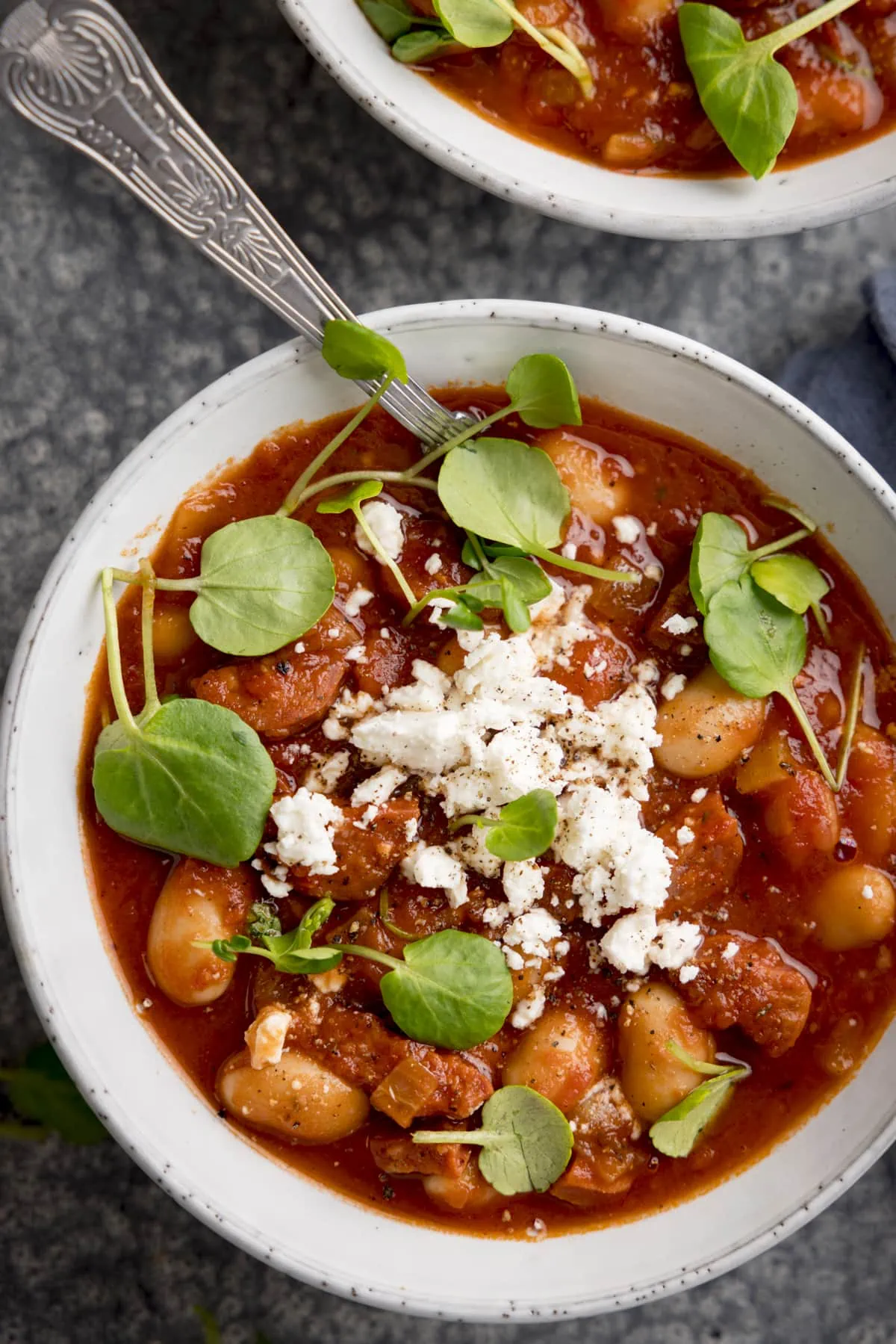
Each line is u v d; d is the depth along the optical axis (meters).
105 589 0.39
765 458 0.41
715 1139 0.41
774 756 0.41
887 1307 0.45
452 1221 0.41
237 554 0.40
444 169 0.45
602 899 0.40
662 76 0.43
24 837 0.40
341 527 0.41
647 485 0.42
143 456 0.40
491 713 0.40
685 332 0.45
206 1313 0.45
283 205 0.45
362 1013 0.41
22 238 0.44
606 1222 0.41
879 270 0.45
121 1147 0.45
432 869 0.40
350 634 0.41
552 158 0.43
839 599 0.42
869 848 0.41
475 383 0.41
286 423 0.41
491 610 0.41
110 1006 0.41
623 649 0.41
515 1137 0.40
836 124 0.43
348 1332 0.45
